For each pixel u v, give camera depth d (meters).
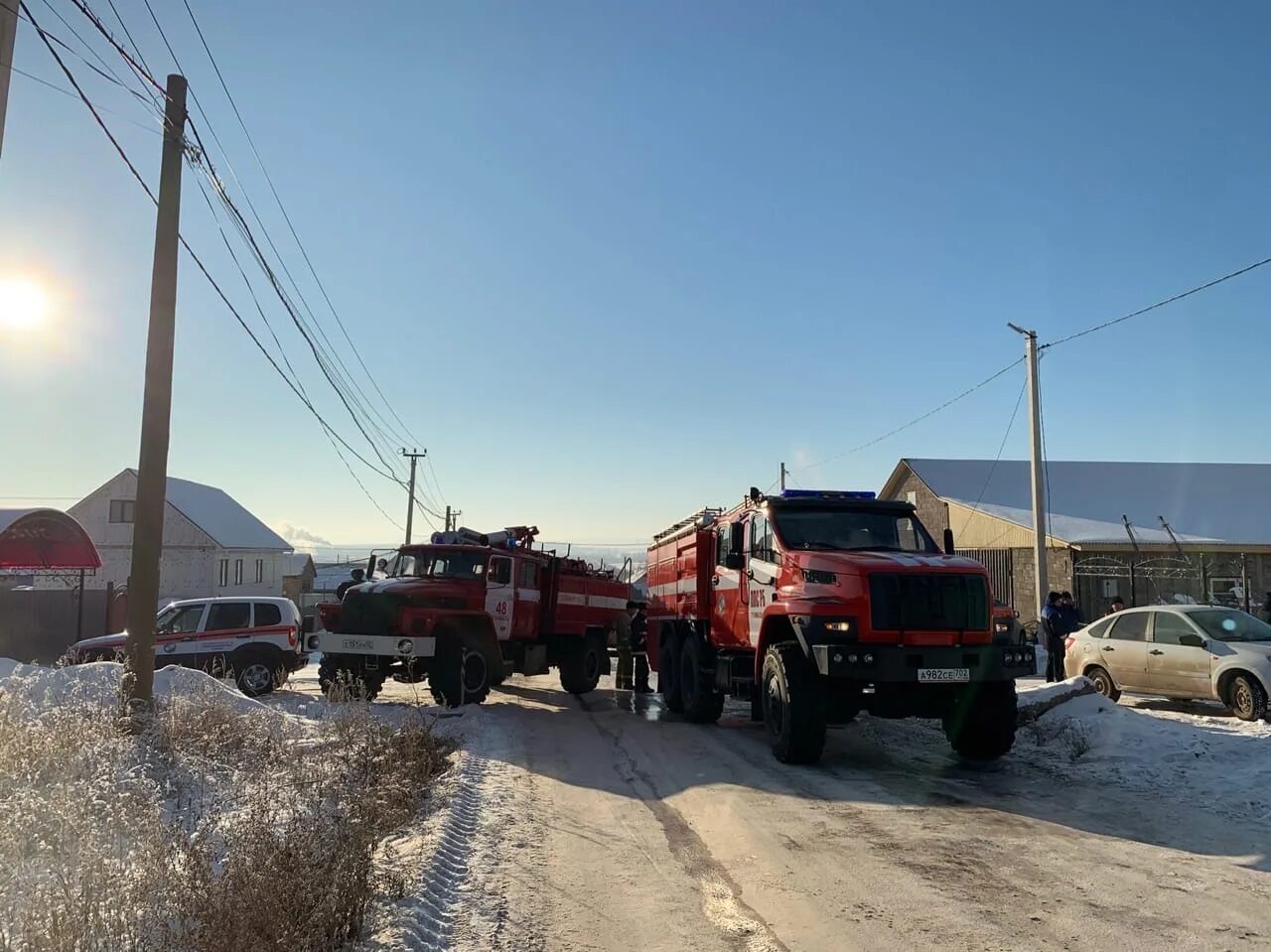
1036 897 5.46
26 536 20.06
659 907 5.31
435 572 15.28
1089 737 10.49
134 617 9.65
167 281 10.30
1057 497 30.45
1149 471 32.66
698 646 13.34
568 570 17.78
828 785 8.68
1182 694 13.13
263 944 4.04
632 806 7.87
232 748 8.98
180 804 7.13
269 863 4.64
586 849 6.51
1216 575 25.38
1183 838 6.80
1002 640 9.59
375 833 6.11
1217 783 8.45
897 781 8.87
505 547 16.33
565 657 18.08
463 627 14.44
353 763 8.25
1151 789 8.45
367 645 13.98
